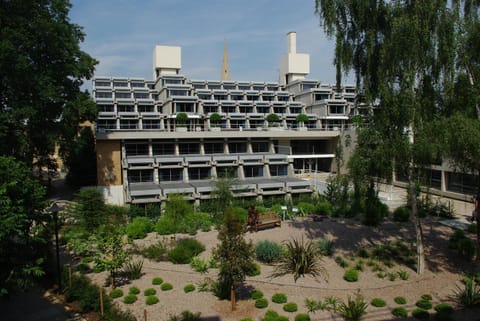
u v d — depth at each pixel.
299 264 15.77
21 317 12.77
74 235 20.20
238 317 12.37
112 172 41.97
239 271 12.38
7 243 10.54
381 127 15.16
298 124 60.41
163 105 62.41
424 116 14.78
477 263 16.92
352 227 22.62
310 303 13.17
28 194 11.56
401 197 33.03
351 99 66.56
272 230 21.88
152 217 29.30
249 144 50.31
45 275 16.05
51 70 27.50
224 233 12.64
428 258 17.92
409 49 14.00
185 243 18.94
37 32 25.84
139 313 12.73
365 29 15.78
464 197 32.81
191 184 38.03
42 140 28.44
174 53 73.88
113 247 15.06
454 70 14.97
